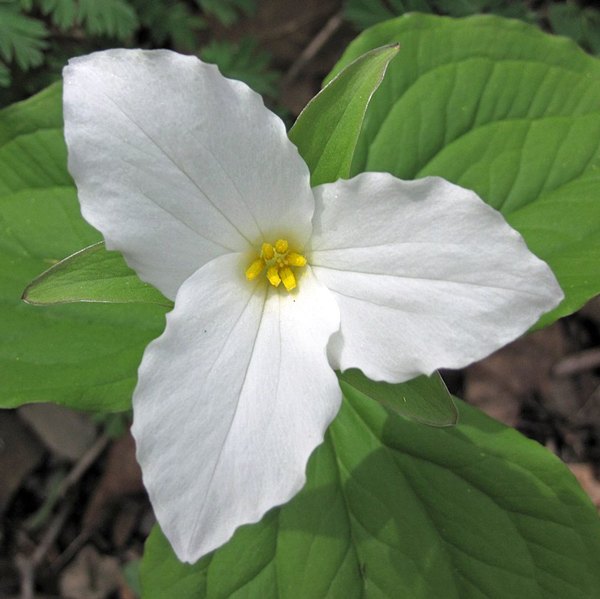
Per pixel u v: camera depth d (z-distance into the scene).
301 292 0.17
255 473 0.15
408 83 0.22
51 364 0.21
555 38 0.22
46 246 0.22
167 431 0.15
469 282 0.15
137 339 0.22
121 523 0.33
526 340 0.33
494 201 0.23
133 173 0.15
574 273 0.21
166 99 0.14
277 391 0.16
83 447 0.33
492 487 0.21
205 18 0.34
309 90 0.34
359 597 0.21
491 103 0.23
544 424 0.33
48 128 0.22
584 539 0.20
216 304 0.16
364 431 0.22
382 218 0.15
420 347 0.15
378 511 0.21
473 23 0.22
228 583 0.21
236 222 0.16
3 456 0.32
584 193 0.22
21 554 0.32
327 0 0.34
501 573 0.21
